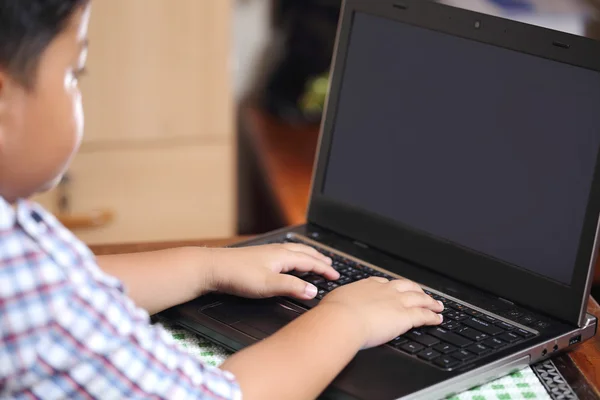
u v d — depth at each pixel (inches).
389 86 47.3
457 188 44.1
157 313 40.3
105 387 28.0
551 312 39.4
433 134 45.2
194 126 96.7
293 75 121.6
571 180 39.4
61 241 28.1
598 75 38.6
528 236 40.8
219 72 95.5
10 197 29.9
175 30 92.9
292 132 118.4
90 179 94.6
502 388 34.6
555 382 35.3
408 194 46.2
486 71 43.1
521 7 97.1
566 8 96.5
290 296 40.2
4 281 26.5
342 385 32.9
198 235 100.0
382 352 35.1
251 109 124.3
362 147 48.4
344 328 34.0
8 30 26.8
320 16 118.6
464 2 97.2
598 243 38.0
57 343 27.1
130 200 96.7
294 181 100.7
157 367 29.0
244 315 38.9
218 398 29.9
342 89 49.6
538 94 40.9
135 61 92.7
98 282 28.9
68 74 28.9
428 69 45.6
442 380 33.2
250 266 40.4
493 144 42.6
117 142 94.5
